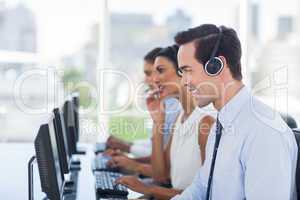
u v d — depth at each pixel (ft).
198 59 7.36
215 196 7.14
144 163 11.75
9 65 17.54
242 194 6.85
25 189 8.59
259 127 6.61
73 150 11.37
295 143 6.86
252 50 15.80
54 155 6.82
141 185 8.76
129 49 17.89
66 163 8.13
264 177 6.40
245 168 6.71
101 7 16.60
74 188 8.75
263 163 6.43
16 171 10.14
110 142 13.52
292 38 18.16
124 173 10.86
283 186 6.37
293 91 16.25
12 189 8.59
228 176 6.88
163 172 10.80
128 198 8.34
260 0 18.45
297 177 7.39
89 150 13.24
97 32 16.83
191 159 9.28
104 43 16.56
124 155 12.30
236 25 16.22
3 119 16.29
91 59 16.92
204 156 8.74
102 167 10.81
